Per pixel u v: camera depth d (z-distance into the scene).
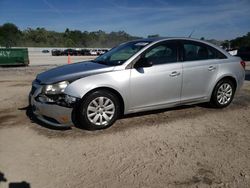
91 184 3.38
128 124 5.43
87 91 4.88
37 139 4.73
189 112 6.27
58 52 59.16
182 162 3.92
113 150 4.30
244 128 5.32
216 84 6.35
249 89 9.39
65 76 5.03
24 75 15.24
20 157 4.08
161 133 5.00
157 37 6.12
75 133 4.97
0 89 9.70
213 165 3.85
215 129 5.25
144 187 3.32
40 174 3.61
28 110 6.58
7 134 4.98
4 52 22.58
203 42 6.31
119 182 3.43
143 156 4.10
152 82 5.46
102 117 5.11
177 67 5.74
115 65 5.33
